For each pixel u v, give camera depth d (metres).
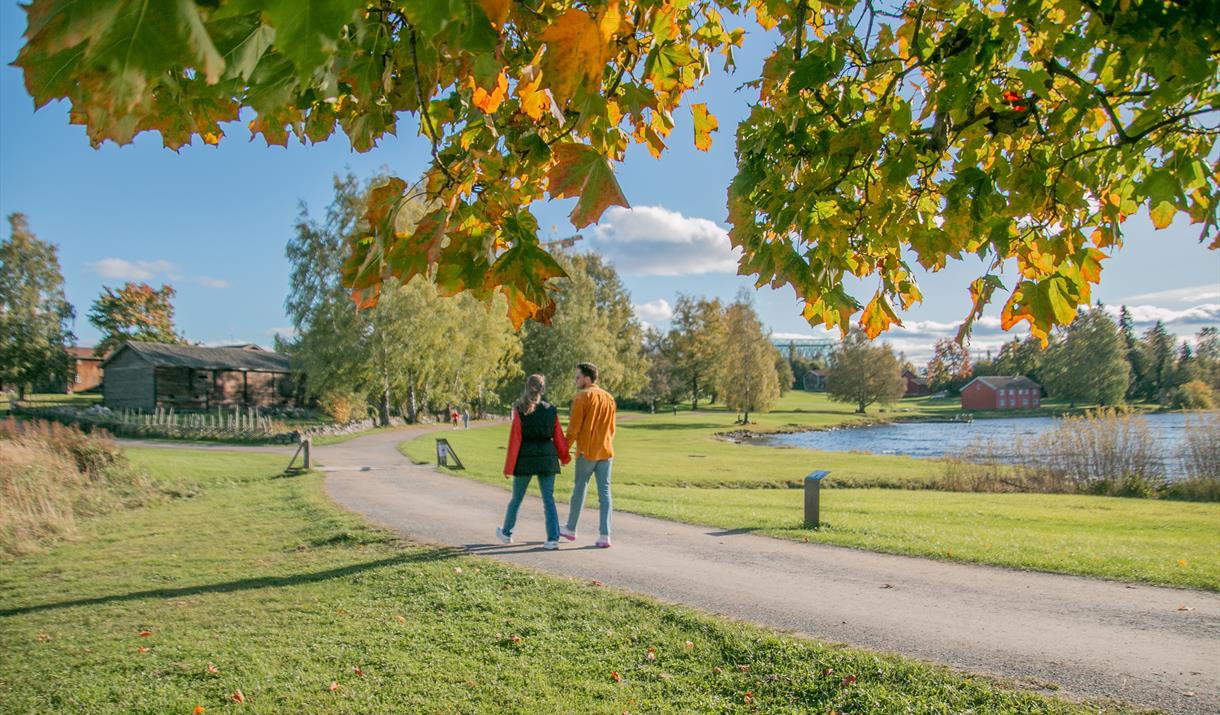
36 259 56.72
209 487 16.70
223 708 4.51
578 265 61.56
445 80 2.03
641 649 5.30
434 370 44.09
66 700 4.65
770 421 69.12
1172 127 2.46
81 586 7.70
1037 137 2.56
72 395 69.31
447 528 10.19
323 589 7.11
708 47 3.30
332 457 24.36
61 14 0.72
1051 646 5.14
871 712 4.24
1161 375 77.19
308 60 0.74
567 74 1.35
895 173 2.40
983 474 19.33
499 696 4.62
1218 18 1.90
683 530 9.94
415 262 1.74
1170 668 4.69
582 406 8.70
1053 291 2.51
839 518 11.15
